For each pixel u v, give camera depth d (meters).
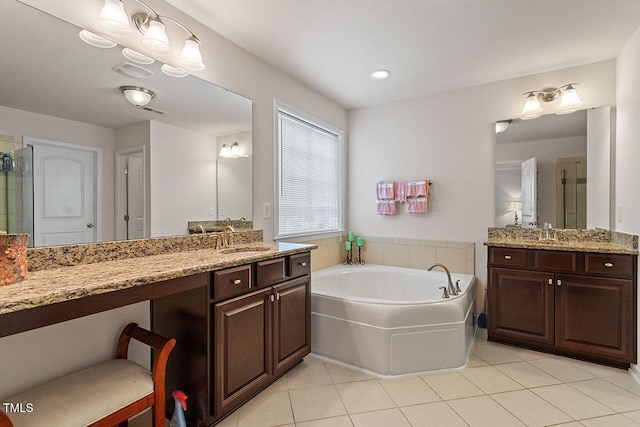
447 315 2.20
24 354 1.31
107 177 1.60
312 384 2.01
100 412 1.14
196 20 1.99
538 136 2.80
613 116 2.51
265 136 2.57
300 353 2.15
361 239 3.62
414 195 3.32
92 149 1.55
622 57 2.36
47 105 1.40
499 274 2.58
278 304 1.95
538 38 2.21
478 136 3.06
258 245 2.30
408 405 1.78
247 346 1.71
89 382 1.24
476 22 2.02
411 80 2.93
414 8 1.87
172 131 1.90
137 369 1.37
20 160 1.33
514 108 2.90
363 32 2.13
